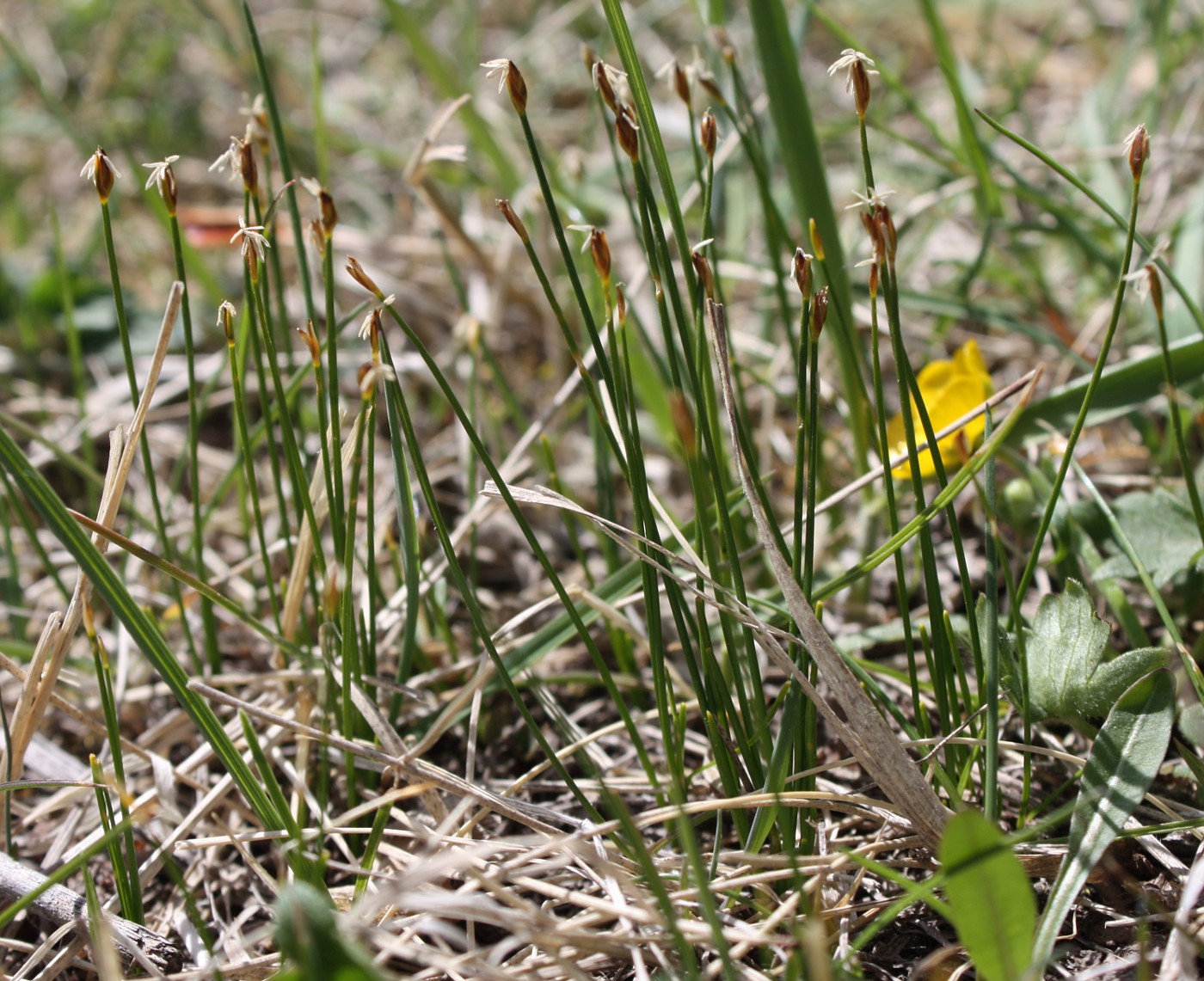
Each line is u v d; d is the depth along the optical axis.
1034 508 0.41
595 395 0.36
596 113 0.64
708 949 0.36
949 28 0.77
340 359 0.51
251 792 0.36
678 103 0.65
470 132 0.54
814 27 0.80
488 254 0.56
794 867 0.35
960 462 0.41
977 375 0.41
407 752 0.37
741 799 0.36
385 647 0.41
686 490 0.46
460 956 0.35
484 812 0.37
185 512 0.46
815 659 0.35
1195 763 0.37
